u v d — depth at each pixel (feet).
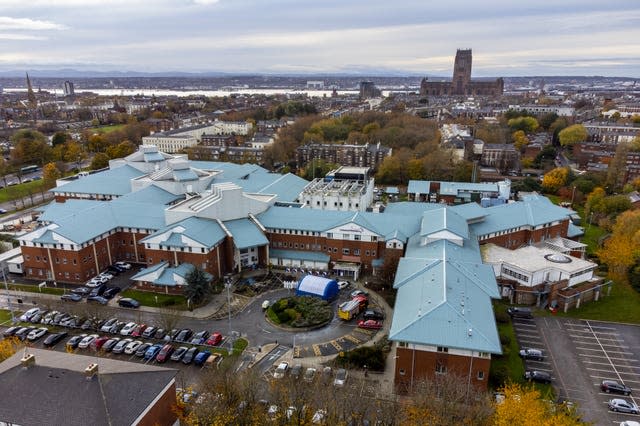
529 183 636.89
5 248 403.34
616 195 524.52
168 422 189.78
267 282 350.64
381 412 189.57
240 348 267.59
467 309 234.99
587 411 219.00
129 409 168.96
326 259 369.91
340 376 236.02
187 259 342.64
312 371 237.25
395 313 245.24
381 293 332.80
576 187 590.55
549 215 406.21
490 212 406.82
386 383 235.61
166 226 371.76
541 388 234.79
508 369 243.19
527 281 317.42
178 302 320.91
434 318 226.17
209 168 589.32
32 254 356.38
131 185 494.59
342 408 191.01
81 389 172.35
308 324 288.92
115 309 313.73
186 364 253.03
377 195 617.21
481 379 218.38
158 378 188.03
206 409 183.93
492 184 590.14
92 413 163.43
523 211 409.28
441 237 335.47
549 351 266.57
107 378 179.11
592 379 242.99
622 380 242.17
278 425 182.29
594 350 268.62
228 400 189.98
